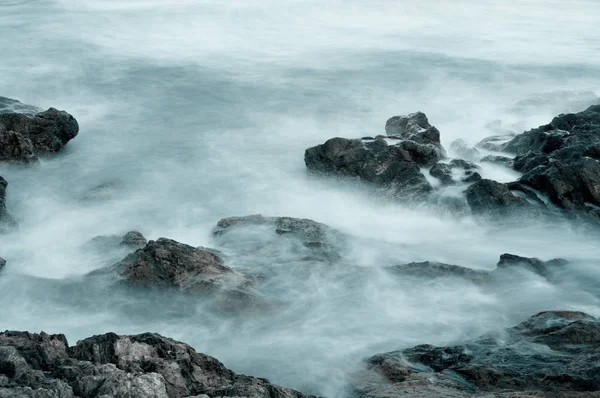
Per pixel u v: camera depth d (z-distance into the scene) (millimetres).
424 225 22812
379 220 23312
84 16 49000
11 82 36906
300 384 14719
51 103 34562
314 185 25938
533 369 14008
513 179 24703
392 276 18875
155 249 18484
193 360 13125
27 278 19406
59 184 26484
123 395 11164
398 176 24578
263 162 28500
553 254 20547
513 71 40000
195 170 27875
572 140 24766
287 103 35219
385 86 37562
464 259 20672
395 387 13617
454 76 39125
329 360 15461
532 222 22094
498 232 21984
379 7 53250
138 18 49000
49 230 23156
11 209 24531
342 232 21953
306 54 42938
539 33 47688
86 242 21562
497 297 17922
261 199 25344
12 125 27594
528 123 31281
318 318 17125
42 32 45156
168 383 11930
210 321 16984
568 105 32344
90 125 32000
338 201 24703
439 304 17625
